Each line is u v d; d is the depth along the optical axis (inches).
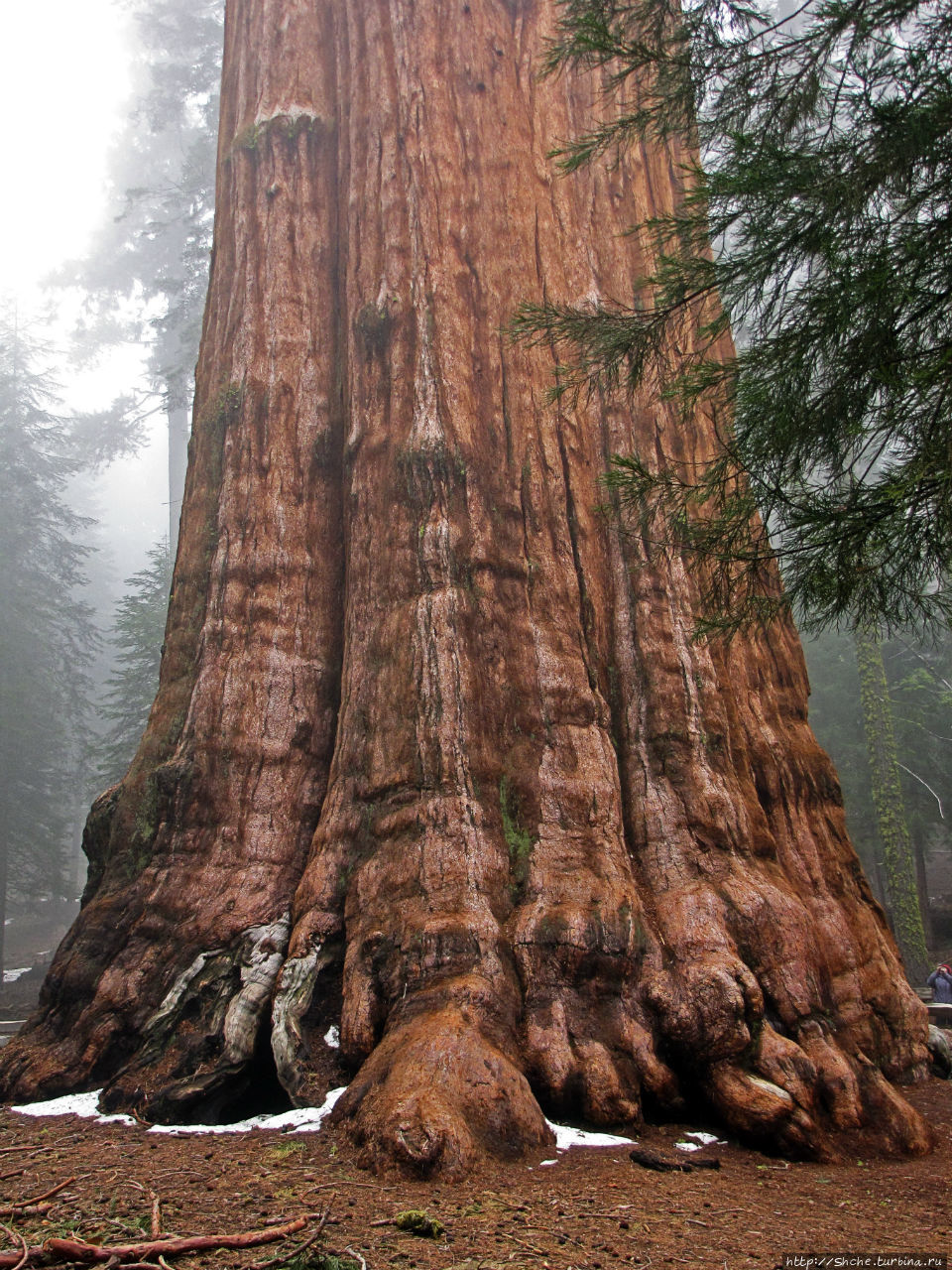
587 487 357.1
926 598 218.8
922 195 186.9
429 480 337.1
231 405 390.0
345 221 405.1
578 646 332.5
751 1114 236.2
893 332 189.8
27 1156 221.0
